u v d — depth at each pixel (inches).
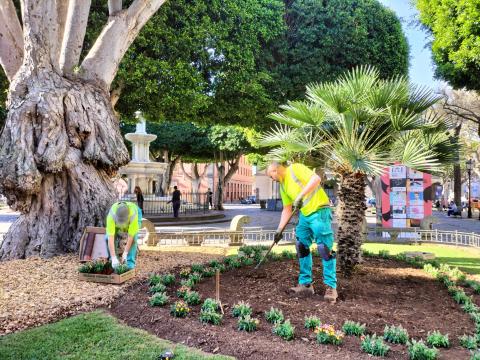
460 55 403.2
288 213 177.8
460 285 199.3
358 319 139.6
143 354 107.7
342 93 208.1
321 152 232.4
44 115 243.8
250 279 197.2
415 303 164.4
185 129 1142.3
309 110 213.6
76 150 260.5
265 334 123.0
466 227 697.0
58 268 209.8
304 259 173.5
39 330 124.7
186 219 757.3
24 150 236.4
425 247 365.7
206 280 194.7
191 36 466.3
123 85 452.8
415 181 440.8
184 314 138.2
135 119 571.8
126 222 198.1
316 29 533.0
